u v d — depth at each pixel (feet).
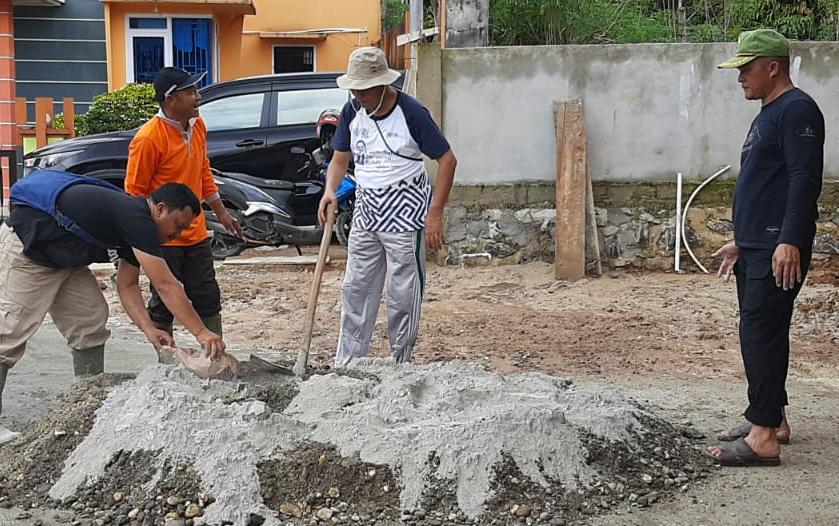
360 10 61.62
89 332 18.47
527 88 32.53
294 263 35.14
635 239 32.63
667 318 27.09
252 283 32.48
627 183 32.50
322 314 28.12
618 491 14.69
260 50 61.21
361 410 15.72
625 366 22.62
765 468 15.96
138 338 25.48
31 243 16.72
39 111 47.57
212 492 13.83
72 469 14.74
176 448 14.43
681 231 32.35
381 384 16.93
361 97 19.11
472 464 14.32
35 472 14.99
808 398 20.16
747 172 15.87
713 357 23.49
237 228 22.22
